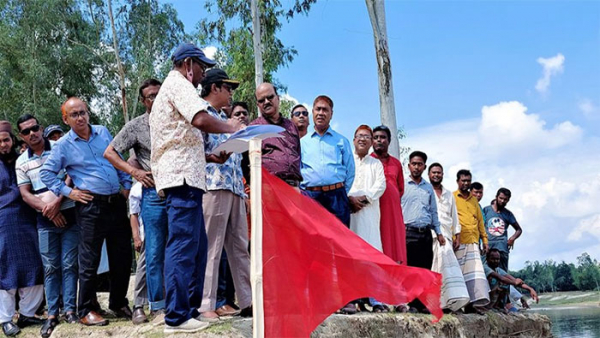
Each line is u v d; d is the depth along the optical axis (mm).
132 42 24719
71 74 24391
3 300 5570
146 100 5266
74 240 5613
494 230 10055
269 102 5434
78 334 5109
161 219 5105
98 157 5496
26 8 23406
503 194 10086
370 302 6656
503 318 8359
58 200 5461
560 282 85188
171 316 4305
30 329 5613
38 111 22250
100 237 5383
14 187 5742
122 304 5672
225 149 3906
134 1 24844
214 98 5141
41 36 23969
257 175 3697
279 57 18172
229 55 18328
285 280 3889
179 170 4297
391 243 6742
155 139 4406
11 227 5637
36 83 22938
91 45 24312
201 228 4582
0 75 22438
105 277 6633
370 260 4078
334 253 4055
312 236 4035
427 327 6410
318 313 3941
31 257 5703
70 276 5574
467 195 8445
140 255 5648
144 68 23891
